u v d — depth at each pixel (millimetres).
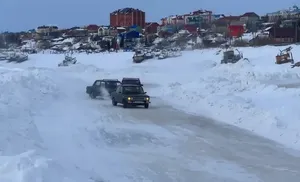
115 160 13164
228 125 20844
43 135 15109
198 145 16250
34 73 36156
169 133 18578
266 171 12594
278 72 46250
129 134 17922
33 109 21125
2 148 11164
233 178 11781
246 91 31656
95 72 64125
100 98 34562
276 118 19078
